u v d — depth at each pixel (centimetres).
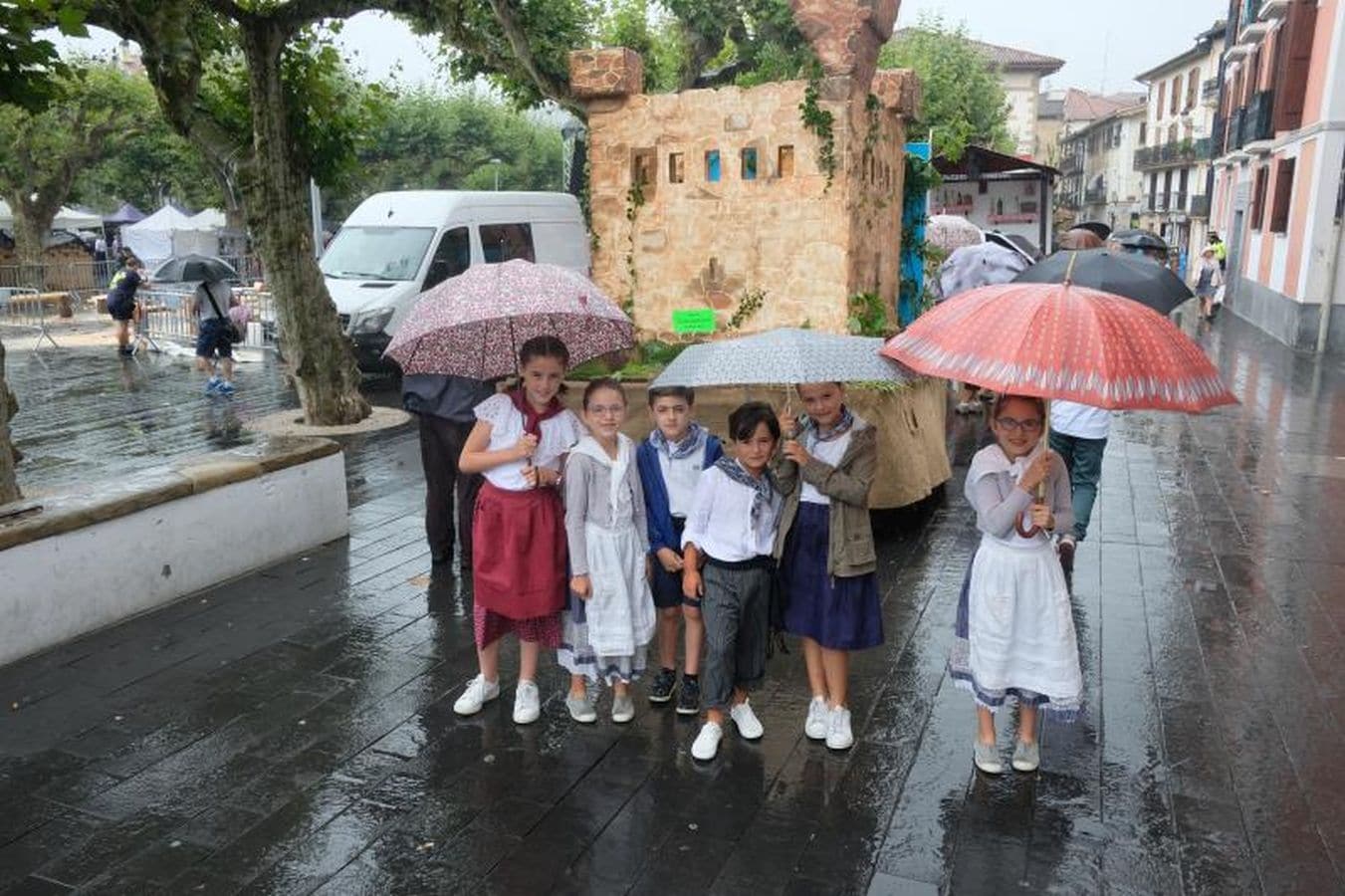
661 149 768
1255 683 484
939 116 3312
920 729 443
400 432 1060
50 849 357
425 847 358
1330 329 1761
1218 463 936
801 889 335
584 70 773
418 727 446
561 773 409
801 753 423
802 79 729
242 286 2339
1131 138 5591
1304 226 1830
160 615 569
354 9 974
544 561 426
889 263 835
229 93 1001
